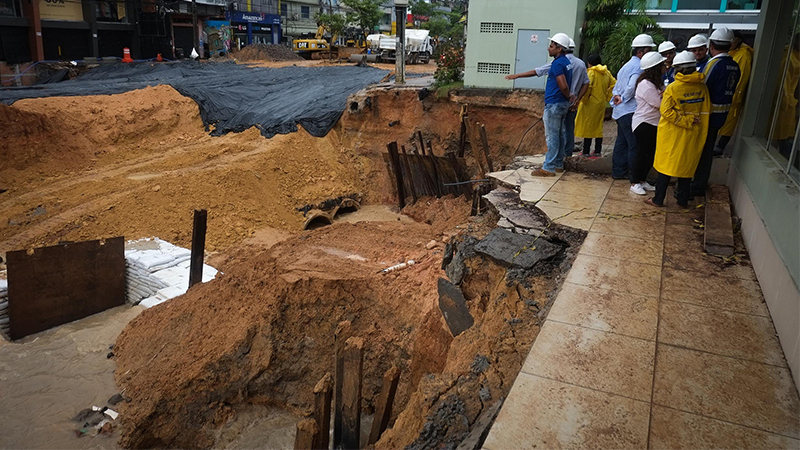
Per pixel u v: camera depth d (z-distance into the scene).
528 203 7.55
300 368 9.17
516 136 17.94
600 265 5.68
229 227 16.70
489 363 4.61
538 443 3.38
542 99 16.94
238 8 48.16
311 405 9.10
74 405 9.02
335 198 19.91
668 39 18.25
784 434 3.40
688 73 6.55
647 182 8.51
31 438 8.33
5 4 28.06
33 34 29.12
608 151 10.75
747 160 6.87
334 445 5.90
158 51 37.56
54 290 11.80
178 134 21.17
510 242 6.34
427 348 7.61
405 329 8.70
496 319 5.47
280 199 18.80
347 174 21.30
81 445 8.23
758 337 4.42
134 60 35.34
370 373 8.85
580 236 6.42
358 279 9.12
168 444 8.66
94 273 12.41
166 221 15.93
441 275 8.71
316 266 9.69
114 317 12.35
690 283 5.29
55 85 23.02
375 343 8.91
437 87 20.31
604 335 4.48
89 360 10.39
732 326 4.57
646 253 5.95
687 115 6.62
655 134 7.60
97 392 9.35
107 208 15.63
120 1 35.47
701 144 6.80
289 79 27.14
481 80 18.20
